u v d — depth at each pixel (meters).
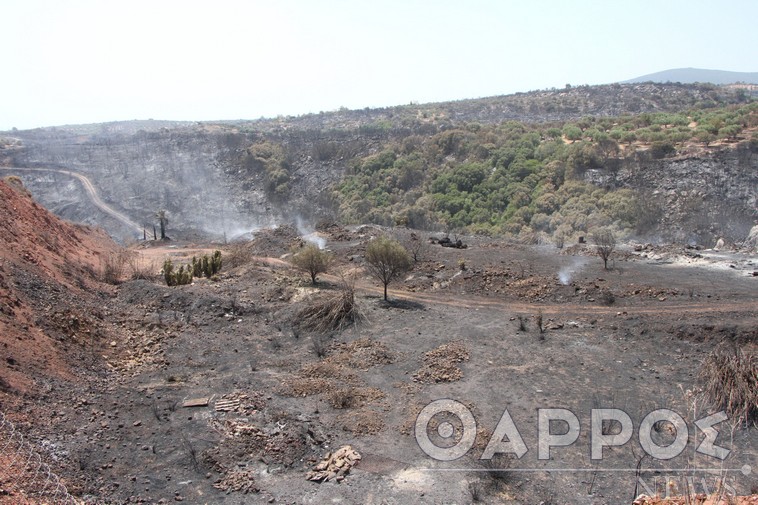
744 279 16.45
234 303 14.81
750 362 9.92
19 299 11.57
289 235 27.83
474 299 16.17
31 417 8.27
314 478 7.58
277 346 12.48
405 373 11.04
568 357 11.58
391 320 14.16
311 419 9.18
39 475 7.00
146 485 7.30
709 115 69.38
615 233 42.53
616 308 14.43
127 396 9.78
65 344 11.00
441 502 7.14
